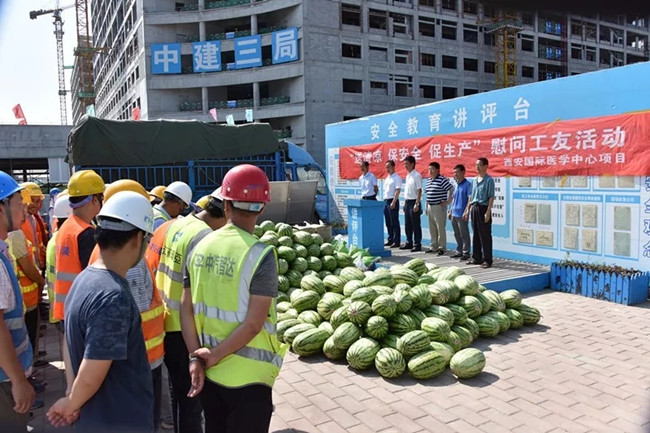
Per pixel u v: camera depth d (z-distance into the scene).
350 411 4.39
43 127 28.70
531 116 9.64
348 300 6.04
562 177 9.12
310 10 48.41
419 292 5.84
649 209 7.80
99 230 2.52
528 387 4.77
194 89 53.72
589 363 5.32
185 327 2.96
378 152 13.80
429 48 54.25
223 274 2.75
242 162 12.70
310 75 48.62
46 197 18.66
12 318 3.08
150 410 2.53
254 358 2.75
